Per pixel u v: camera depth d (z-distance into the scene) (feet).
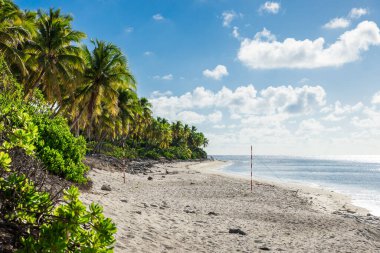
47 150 42.32
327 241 38.73
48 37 85.56
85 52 97.04
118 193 58.18
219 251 29.27
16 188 11.34
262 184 120.26
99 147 178.19
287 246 34.71
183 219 41.81
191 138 475.31
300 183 151.53
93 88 98.68
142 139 318.86
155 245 26.22
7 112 13.44
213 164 366.43
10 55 73.36
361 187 136.87
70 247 9.99
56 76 87.40
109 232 10.26
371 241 41.29
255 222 46.96
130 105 157.58
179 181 108.78
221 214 51.39
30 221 11.04
